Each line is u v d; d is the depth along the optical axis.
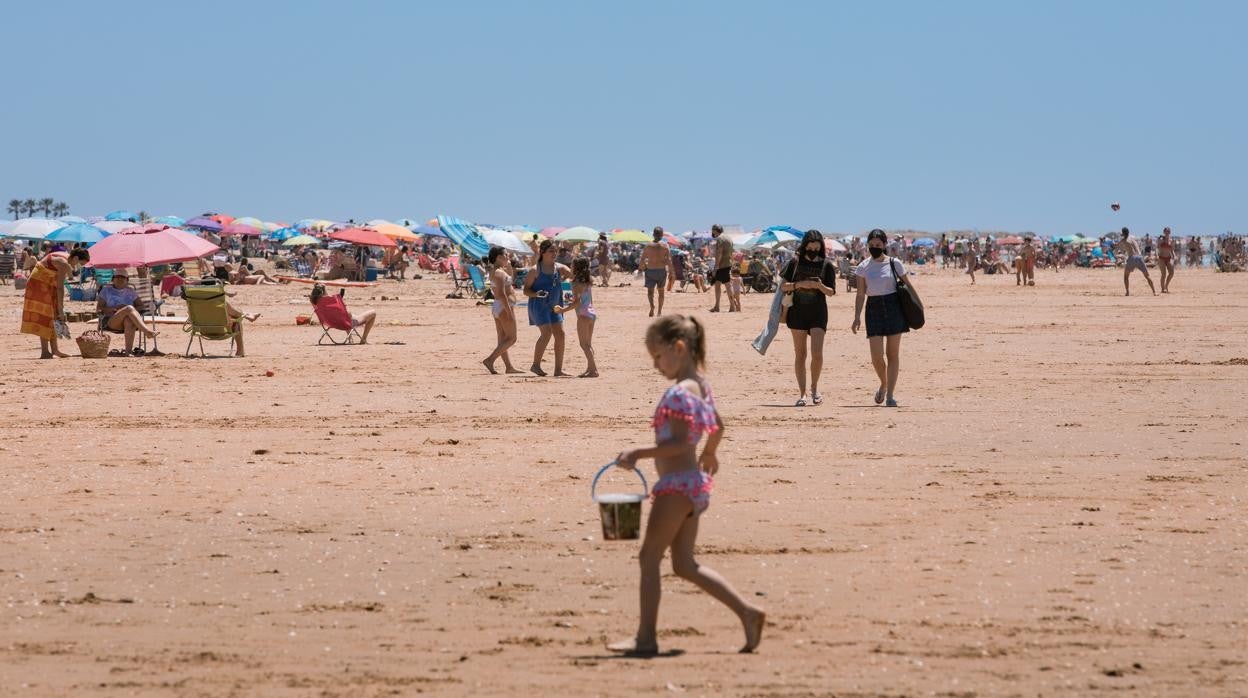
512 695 10.69
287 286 101.00
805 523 17.70
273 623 13.05
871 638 12.39
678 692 10.75
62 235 100.25
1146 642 12.25
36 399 31.84
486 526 17.62
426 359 42.66
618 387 34.34
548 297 37.31
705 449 12.05
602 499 11.91
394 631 12.77
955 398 31.41
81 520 18.00
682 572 12.03
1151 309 64.94
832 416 28.33
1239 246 154.38
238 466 22.34
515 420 28.06
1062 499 19.36
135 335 52.28
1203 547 16.23
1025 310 65.62
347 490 20.19
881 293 29.89
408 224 159.88
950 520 17.91
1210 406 29.69
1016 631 12.61
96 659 11.80
